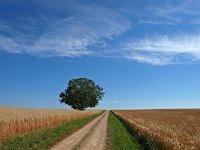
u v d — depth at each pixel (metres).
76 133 41.94
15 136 34.31
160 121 64.12
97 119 84.25
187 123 56.69
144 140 33.47
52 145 29.31
